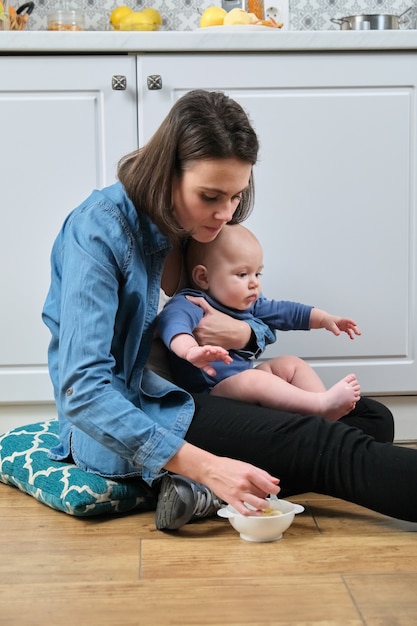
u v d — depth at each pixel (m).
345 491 1.49
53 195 2.12
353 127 2.13
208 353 1.55
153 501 1.65
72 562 1.37
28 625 1.14
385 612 1.17
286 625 1.13
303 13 2.80
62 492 1.61
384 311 2.18
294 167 2.13
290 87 2.11
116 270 1.53
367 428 1.80
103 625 1.14
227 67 2.10
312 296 2.17
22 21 2.57
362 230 2.16
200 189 1.45
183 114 1.45
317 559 1.37
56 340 1.70
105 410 1.43
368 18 2.50
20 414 2.19
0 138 2.10
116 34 2.07
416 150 2.15
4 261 2.13
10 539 1.49
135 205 1.55
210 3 2.78
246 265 1.78
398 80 2.12
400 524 1.54
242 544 1.44
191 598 1.22
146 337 1.63
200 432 1.56
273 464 1.53
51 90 2.09
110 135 2.11
